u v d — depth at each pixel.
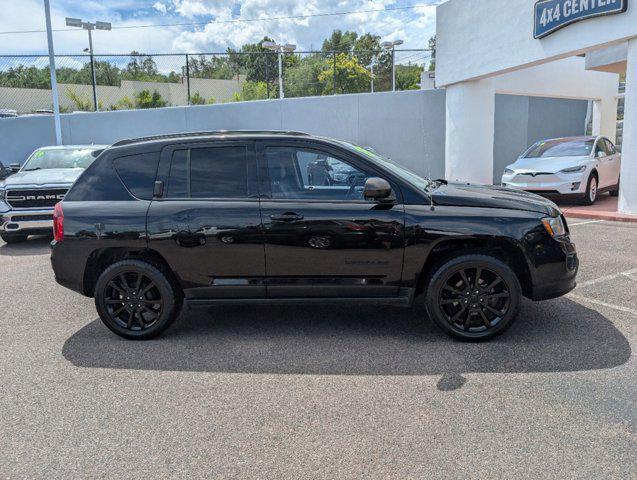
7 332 4.96
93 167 4.76
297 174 4.50
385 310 5.34
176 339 4.68
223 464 2.81
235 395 3.58
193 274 4.50
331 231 4.33
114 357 4.30
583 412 3.22
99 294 4.61
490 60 13.23
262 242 4.39
